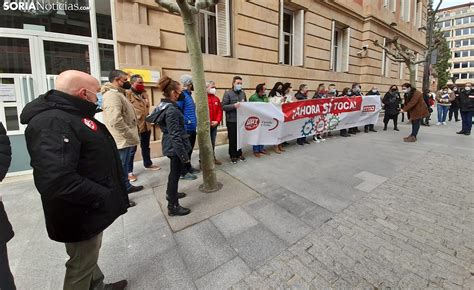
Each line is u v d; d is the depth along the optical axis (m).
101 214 1.67
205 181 3.93
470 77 72.69
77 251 1.68
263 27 8.34
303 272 2.24
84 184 1.49
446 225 2.92
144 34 5.66
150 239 2.75
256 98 5.84
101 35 5.41
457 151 6.25
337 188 4.00
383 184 4.15
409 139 7.43
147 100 5.09
